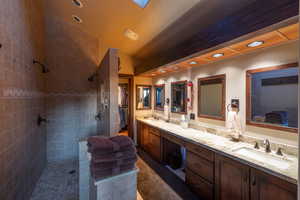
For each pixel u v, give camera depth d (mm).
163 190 2098
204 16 1681
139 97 3992
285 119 1472
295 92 1403
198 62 2301
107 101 1811
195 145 1958
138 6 1845
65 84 2799
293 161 1313
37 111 2137
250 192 1323
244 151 1665
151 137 3223
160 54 2756
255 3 1195
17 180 1438
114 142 918
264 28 1143
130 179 926
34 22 2020
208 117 2369
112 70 1701
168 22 1994
